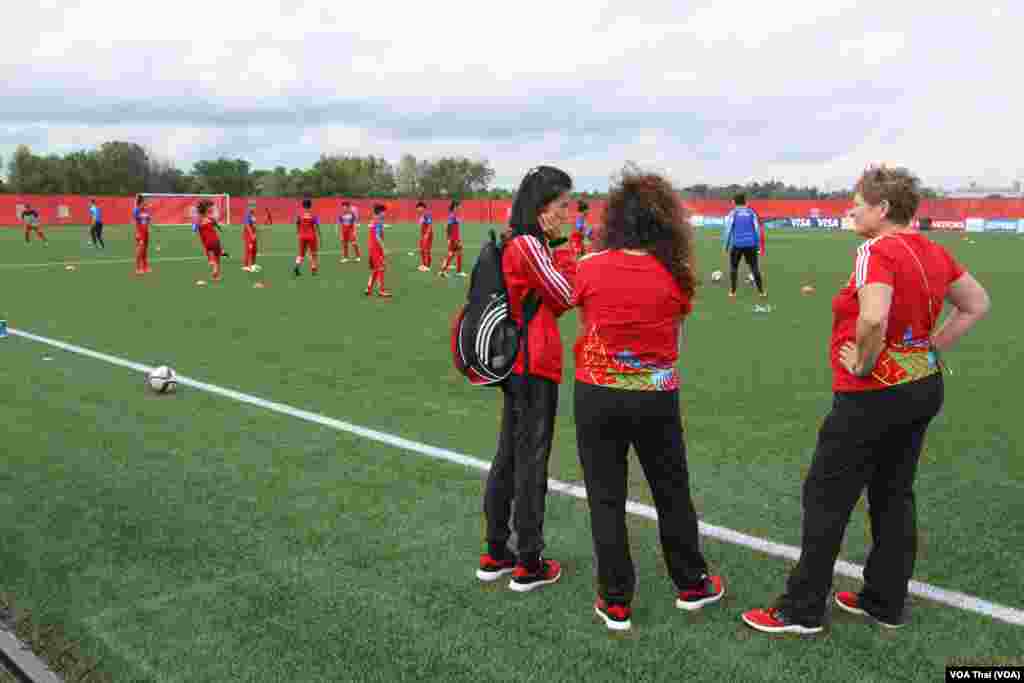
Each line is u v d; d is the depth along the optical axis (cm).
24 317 1127
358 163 10375
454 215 1891
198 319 1131
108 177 7975
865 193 282
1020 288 1554
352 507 434
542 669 283
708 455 523
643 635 307
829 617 321
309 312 1221
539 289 320
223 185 8988
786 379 753
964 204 5353
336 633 308
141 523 411
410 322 1120
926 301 276
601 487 308
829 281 1739
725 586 347
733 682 275
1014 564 364
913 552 307
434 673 282
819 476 298
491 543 350
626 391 293
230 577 354
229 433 569
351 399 669
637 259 287
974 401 662
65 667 286
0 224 4656
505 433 347
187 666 286
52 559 371
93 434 564
